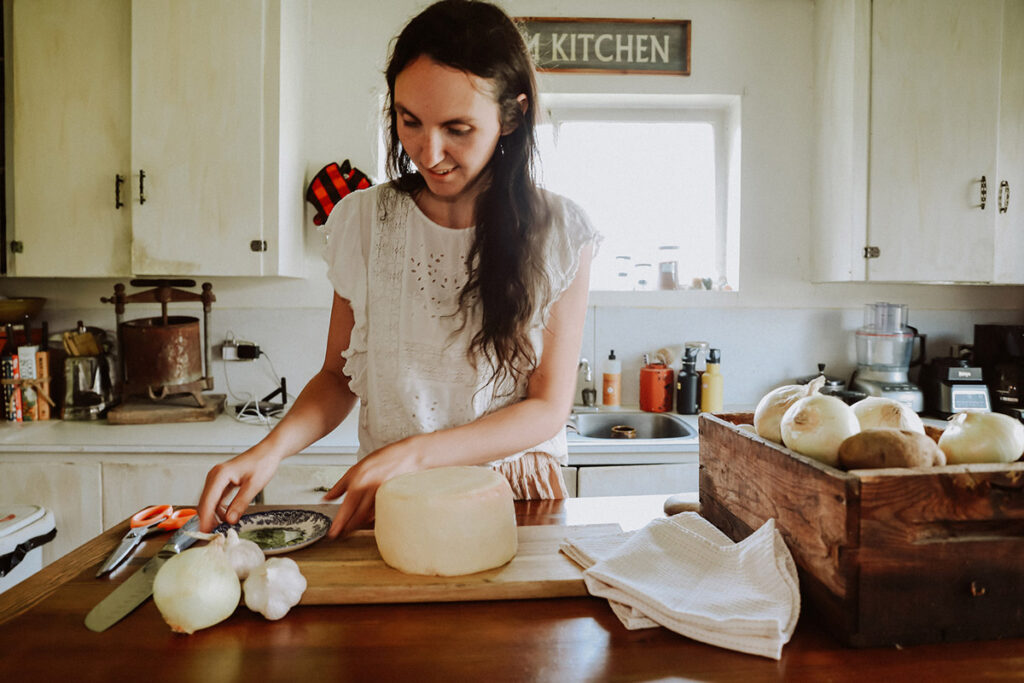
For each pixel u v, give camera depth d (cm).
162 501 183
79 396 213
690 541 70
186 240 204
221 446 182
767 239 247
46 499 182
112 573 73
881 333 233
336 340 108
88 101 206
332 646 58
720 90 244
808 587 63
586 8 240
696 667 55
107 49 205
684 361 232
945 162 217
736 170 249
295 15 219
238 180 203
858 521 57
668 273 249
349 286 103
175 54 200
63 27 204
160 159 202
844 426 65
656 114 257
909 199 217
